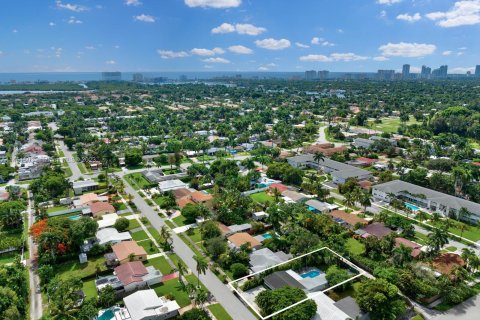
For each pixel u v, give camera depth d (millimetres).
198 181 180000
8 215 131750
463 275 97312
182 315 83688
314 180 181375
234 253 108375
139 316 81875
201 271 103625
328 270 101812
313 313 82188
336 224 129625
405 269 99438
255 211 145500
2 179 188625
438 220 136875
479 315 88188
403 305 85875
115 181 183875
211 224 123000
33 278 102000
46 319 77438
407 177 181375
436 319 86500
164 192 167250
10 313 78375
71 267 106500
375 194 168000
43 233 107562
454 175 171625
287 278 97875
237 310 88312
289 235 119750
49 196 160375
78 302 89500
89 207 148500
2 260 111688
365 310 85375
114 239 118875
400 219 132000
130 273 97625
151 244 120000
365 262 107000
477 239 127188
